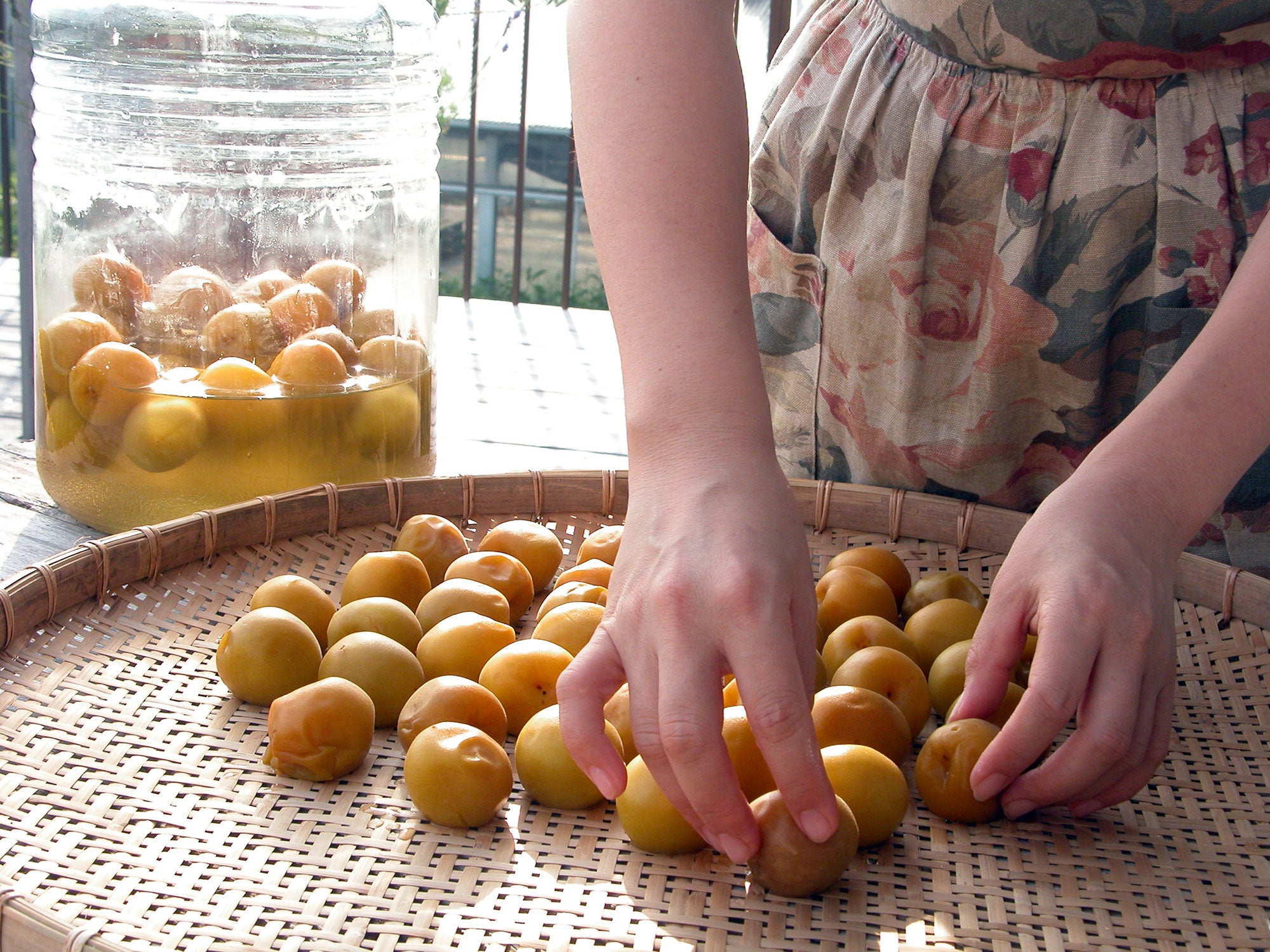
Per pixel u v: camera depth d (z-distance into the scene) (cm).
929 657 99
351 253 113
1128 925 81
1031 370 105
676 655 76
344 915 80
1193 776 89
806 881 81
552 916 80
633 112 81
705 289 80
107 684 92
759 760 87
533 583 105
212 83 109
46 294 110
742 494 77
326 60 112
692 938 80
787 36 113
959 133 102
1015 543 85
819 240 109
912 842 85
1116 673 81
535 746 87
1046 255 102
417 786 85
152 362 107
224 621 98
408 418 113
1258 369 84
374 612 97
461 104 268
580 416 158
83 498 109
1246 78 98
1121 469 84
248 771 88
